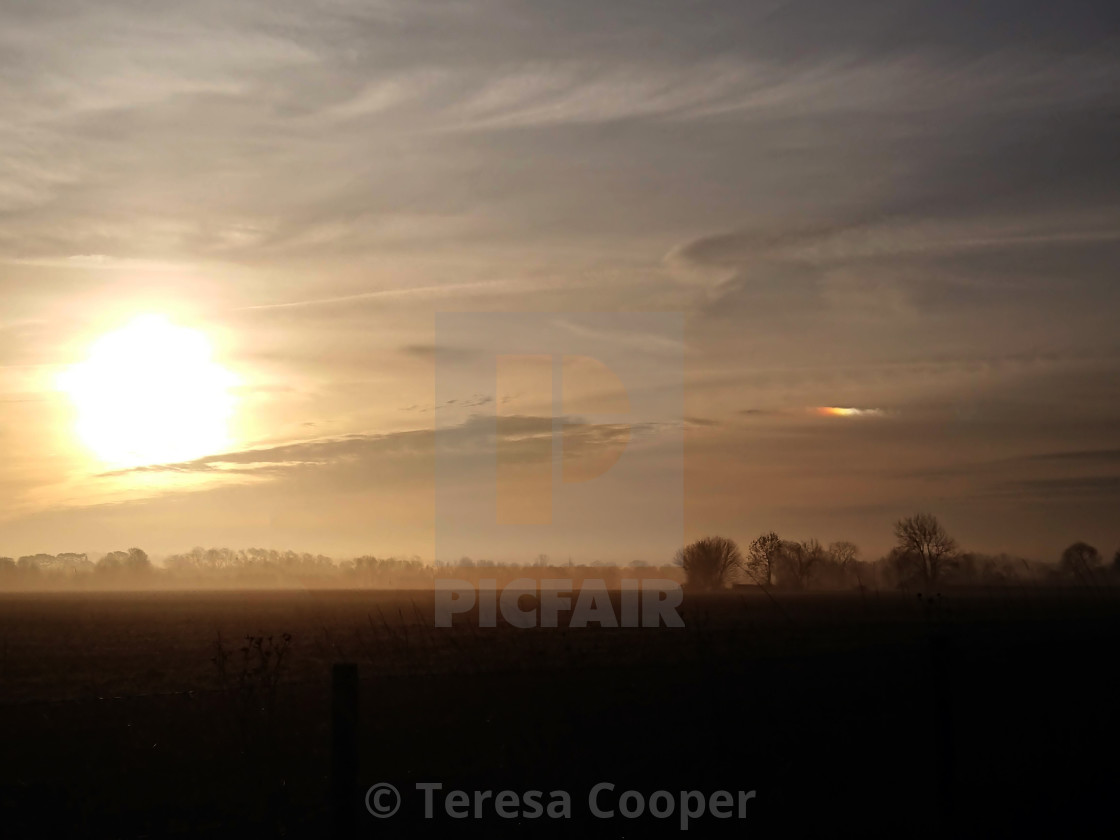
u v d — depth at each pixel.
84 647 40.03
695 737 11.14
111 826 7.41
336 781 6.42
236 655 33.03
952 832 9.34
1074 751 12.48
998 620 38.53
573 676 11.75
